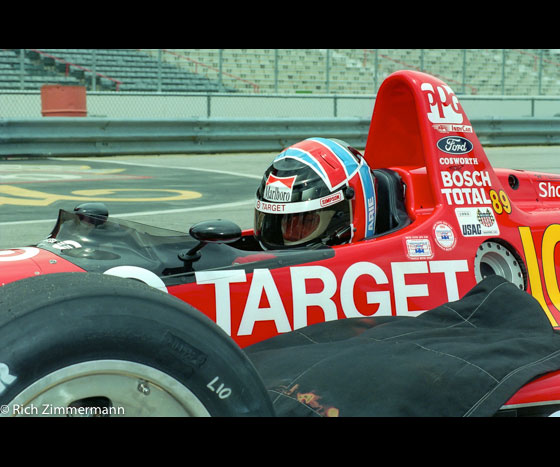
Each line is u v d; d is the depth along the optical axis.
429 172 3.57
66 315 1.37
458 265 3.39
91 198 9.52
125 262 2.64
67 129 15.55
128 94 18.11
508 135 19.70
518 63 30.17
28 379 1.32
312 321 2.92
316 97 20.45
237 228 2.61
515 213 3.76
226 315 2.74
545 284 3.76
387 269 3.17
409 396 2.02
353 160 3.32
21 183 11.02
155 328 1.43
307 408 2.01
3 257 2.65
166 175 12.50
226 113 19.81
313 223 3.20
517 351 2.22
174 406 1.45
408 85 3.71
